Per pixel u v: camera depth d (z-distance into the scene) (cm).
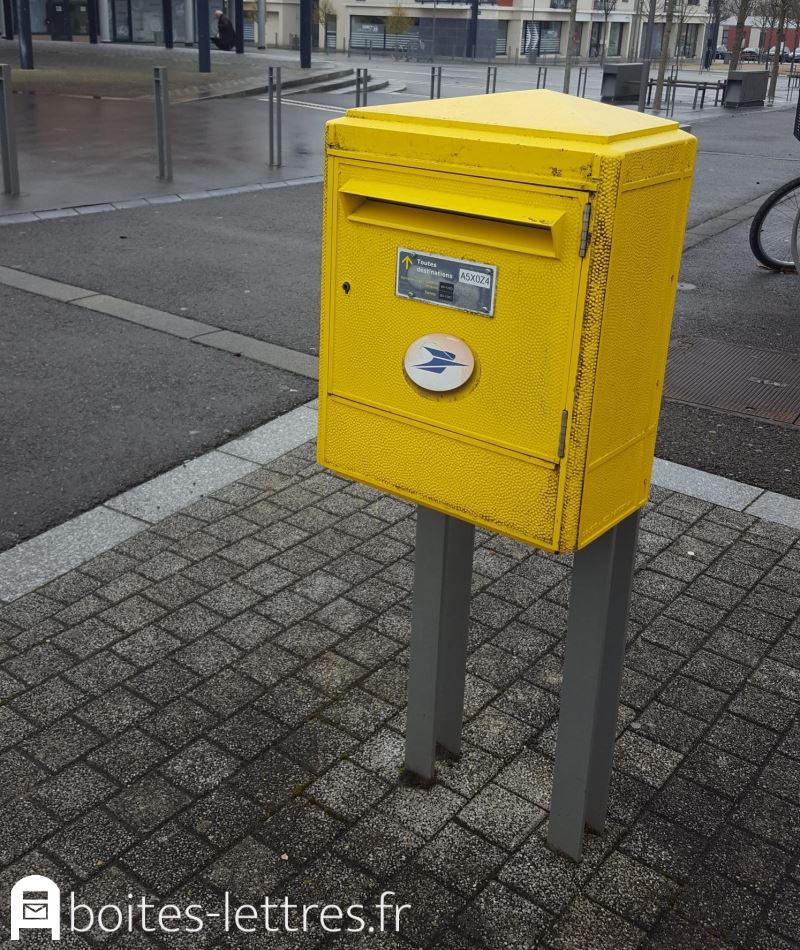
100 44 4372
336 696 347
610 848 287
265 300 795
